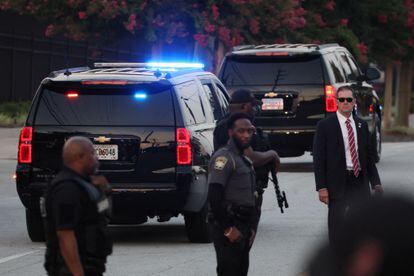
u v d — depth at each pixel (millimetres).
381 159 56500
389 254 4887
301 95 46750
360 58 76125
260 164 19125
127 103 26734
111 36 64375
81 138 13336
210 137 28500
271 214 34062
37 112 27047
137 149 26484
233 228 16234
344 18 78688
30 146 26984
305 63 46844
